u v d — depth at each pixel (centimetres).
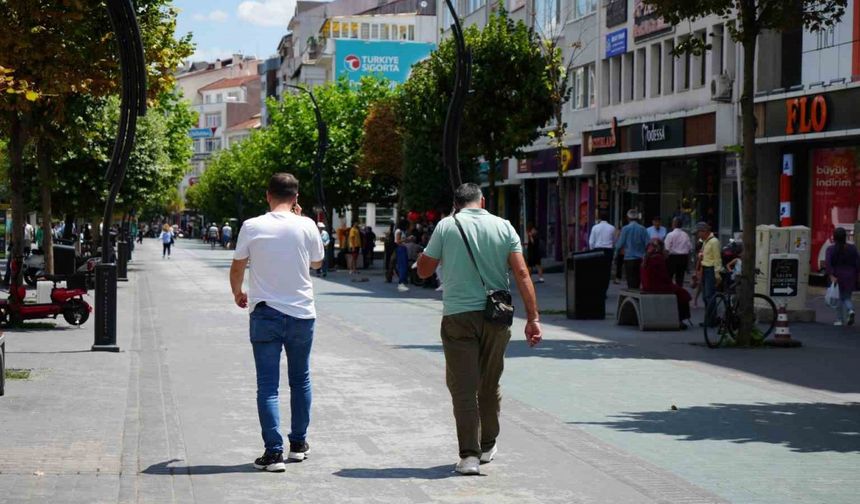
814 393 1427
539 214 6012
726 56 3772
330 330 2266
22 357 1714
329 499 839
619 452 1027
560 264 4981
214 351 1853
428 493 861
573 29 5231
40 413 1191
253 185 9281
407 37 11569
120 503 809
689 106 4109
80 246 5525
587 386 1466
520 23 3694
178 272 5256
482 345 941
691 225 4181
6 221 6319
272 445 934
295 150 6775
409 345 1967
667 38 4297
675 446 1071
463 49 2498
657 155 4212
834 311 2770
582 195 5362
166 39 2477
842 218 3288
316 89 6919
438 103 3712
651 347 1972
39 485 859
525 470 944
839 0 2064
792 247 2459
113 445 1025
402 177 5775
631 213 3119
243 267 946
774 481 923
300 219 956
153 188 5288
